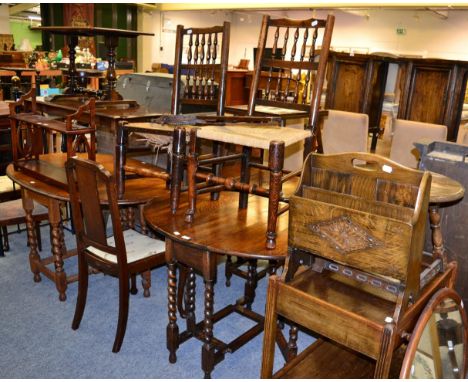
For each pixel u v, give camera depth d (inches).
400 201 51.8
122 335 80.6
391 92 196.2
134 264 80.4
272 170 60.4
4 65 243.4
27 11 549.3
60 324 89.2
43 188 92.1
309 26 79.5
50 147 135.0
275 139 62.4
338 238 51.0
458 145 86.2
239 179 88.6
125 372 76.2
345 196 54.7
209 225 70.8
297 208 53.8
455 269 63.0
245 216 75.5
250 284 95.3
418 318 51.8
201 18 530.3
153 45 495.2
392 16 417.1
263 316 88.5
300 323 55.7
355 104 173.6
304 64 80.5
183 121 74.4
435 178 69.6
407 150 133.6
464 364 58.6
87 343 83.6
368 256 49.1
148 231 95.0
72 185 80.0
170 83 131.9
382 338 48.0
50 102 129.3
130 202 87.4
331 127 149.2
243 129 69.6
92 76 171.3
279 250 61.9
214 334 89.4
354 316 49.9
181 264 85.3
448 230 82.7
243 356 83.1
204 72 93.4
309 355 69.4
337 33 455.5
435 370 54.4
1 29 492.7
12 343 82.4
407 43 414.6
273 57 85.8
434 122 152.4
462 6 341.7
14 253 119.9
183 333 80.7
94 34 131.9
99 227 78.2
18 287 102.8
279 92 86.8
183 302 94.4
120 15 464.1
